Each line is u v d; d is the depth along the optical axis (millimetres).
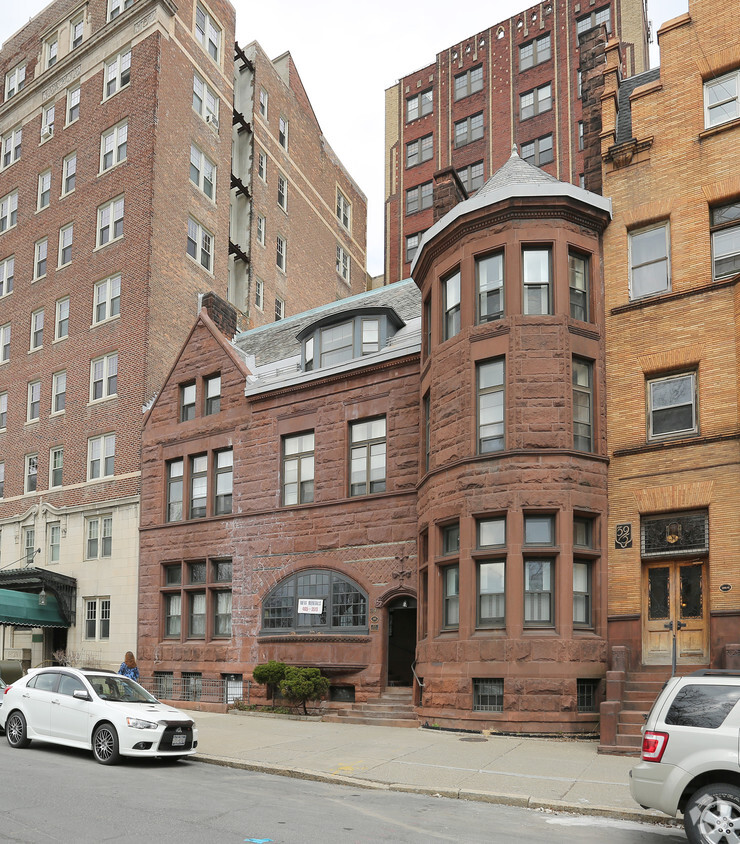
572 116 51500
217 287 40188
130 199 36531
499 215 21469
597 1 52219
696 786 9875
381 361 25281
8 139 43719
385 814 11695
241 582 27578
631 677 18906
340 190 61625
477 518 20516
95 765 15039
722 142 20969
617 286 21734
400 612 26594
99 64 39750
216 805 11859
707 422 19766
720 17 21703
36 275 40062
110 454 34250
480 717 19266
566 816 11961
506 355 20734
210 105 41688
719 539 18938
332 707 23766
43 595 32312
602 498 20500
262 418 28312
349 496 25688
